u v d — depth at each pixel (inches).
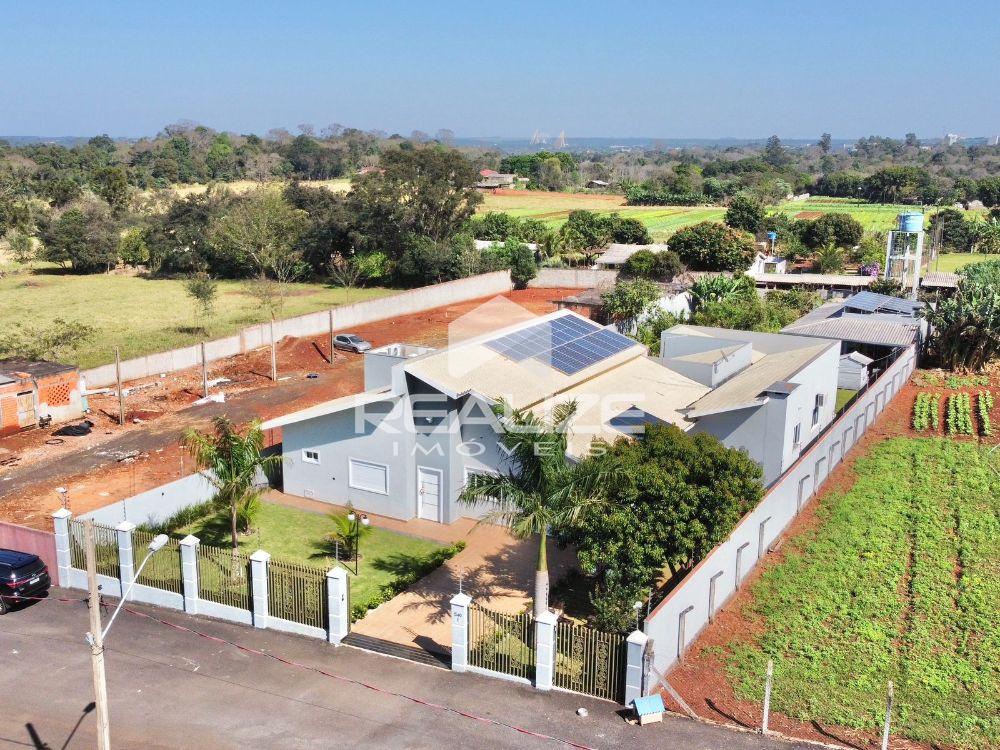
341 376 1984.5
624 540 823.7
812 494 1189.1
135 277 3668.8
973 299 1940.2
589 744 658.2
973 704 712.4
